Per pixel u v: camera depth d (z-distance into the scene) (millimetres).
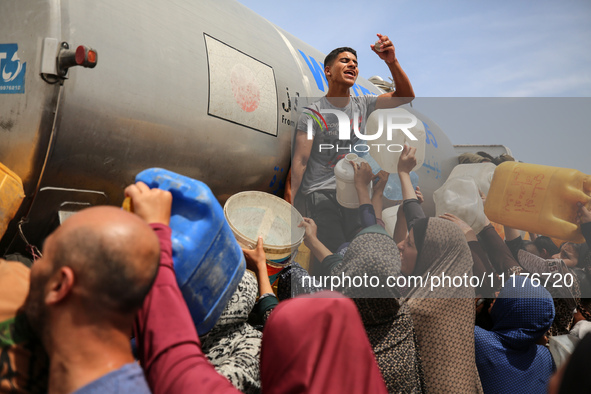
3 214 1543
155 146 1976
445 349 1946
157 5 2109
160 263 860
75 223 743
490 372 2322
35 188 1668
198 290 1116
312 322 712
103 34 1793
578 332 2346
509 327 2354
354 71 2564
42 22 1651
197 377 752
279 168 2668
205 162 2217
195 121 2119
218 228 1119
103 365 726
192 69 2135
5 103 1664
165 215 936
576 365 837
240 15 2736
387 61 2373
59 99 1639
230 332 1647
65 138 1679
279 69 2734
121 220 756
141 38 1946
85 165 1773
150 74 1938
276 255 2035
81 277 714
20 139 1643
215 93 2219
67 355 718
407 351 1843
